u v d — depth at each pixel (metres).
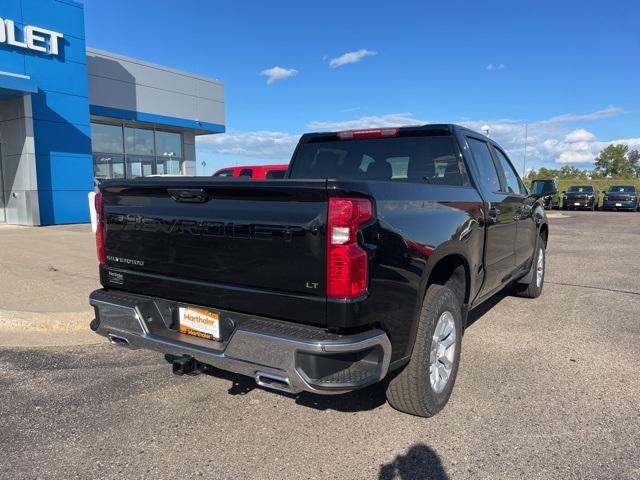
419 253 3.15
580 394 3.90
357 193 2.73
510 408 3.67
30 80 15.12
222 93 24.97
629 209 33.00
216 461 3.02
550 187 6.21
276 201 2.87
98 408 3.70
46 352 4.84
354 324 2.72
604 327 5.64
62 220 16.81
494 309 6.42
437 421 3.49
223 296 3.11
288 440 3.26
